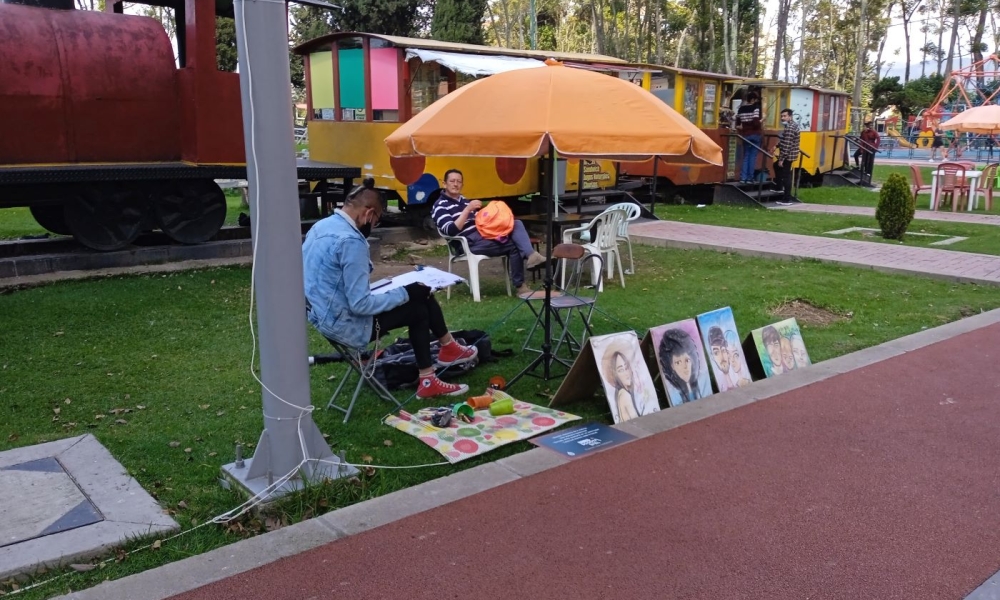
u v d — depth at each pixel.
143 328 6.52
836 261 9.61
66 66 8.46
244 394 5.08
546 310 5.36
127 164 8.73
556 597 2.87
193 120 9.09
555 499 3.62
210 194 9.43
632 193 16.12
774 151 18.12
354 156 11.92
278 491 3.57
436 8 30.58
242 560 3.08
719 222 13.60
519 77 4.89
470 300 7.73
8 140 8.15
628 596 2.88
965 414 4.72
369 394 5.08
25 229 12.03
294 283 3.54
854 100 37.69
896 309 7.49
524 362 5.80
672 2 44.53
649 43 42.75
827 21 55.25
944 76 45.16
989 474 3.92
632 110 4.70
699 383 5.05
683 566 3.07
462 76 11.77
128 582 2.92
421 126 4.84
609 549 3.20
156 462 4.05
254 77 3.29
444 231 7.75
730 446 4.24
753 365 5.61
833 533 3.33
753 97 16.53
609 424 4.60
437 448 4.20
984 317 7.02
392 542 3.24
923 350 6.02
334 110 12.34
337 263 4.41
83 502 3.54
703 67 41.25
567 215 8.89
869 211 15.30
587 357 4.71
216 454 4.15
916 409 4.80
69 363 5.61
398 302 4.62
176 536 3.32
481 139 4.59
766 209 15.84
